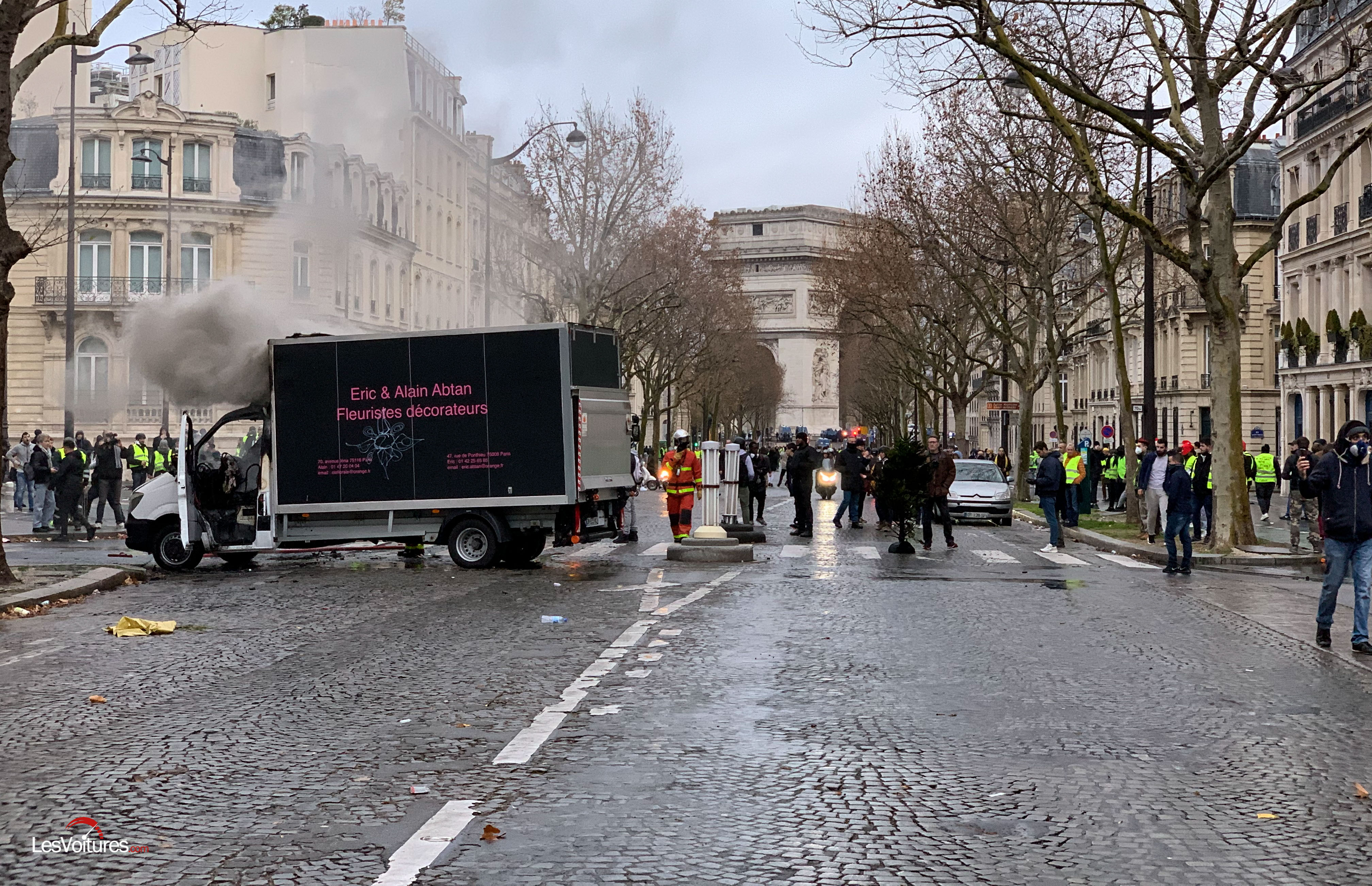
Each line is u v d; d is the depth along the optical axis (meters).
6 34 18.67
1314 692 10.94
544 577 20.66
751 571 21.97
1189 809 7.28
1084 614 16.16
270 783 7.68
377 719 9.52
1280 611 16.77
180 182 56.19
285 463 22.50
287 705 10.03
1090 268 64.19
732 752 8.54
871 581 20.16
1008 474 56.12
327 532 22.58
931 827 6.87
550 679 11.20
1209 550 25.56
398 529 22.48
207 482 22.41
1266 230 68.06
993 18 22.81
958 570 22.61
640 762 8.23
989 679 11.35
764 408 128.88
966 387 66.44
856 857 6.34
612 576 20.84
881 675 11.48
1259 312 68.12
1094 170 24.17
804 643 13.38
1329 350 50.81
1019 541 31.56
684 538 24.44
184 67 60.97
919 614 15.90
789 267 125.38
